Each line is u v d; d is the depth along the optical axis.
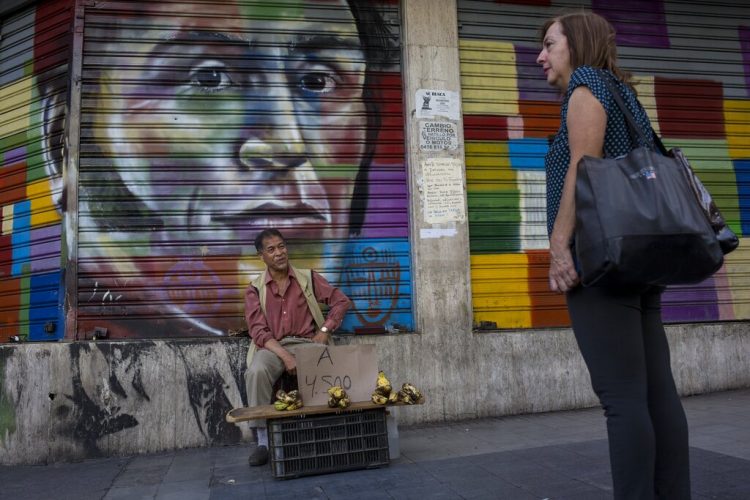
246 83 4.93
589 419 4.50
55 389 4.22
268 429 3.32
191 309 4.61
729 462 3.09
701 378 5.16
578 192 1.79
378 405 3.30
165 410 4.31
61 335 4.49
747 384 5.27
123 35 4.83
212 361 4.40
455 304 4.86
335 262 4.84
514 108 5.29
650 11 5.68
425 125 5.04
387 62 5.12
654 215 1.71
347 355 3.46
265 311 4.00
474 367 4.79
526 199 5.21
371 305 4.84
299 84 4.99
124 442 4.24
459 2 5.31
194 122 4.83
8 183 5.08
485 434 4.16
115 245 4.60
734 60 5.80
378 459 3.38
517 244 5.14
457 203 4.99
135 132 4.75
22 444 4.16
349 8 5.12
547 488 2.87
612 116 1.96
